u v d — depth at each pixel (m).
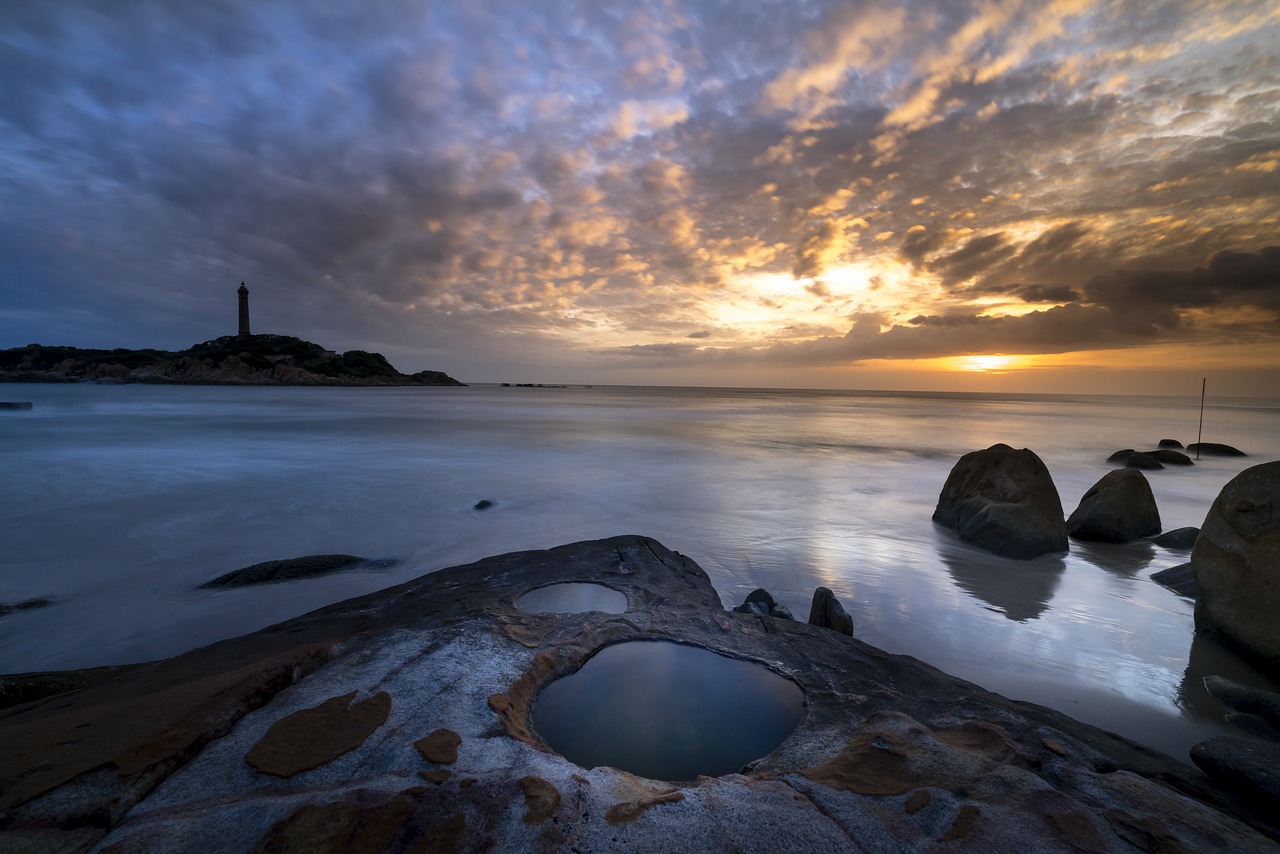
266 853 1.93
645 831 2.11
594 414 44.78
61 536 9.36
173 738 2.54
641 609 4.95
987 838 2.09
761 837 2.09
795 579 7.65
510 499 12.73
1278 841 2.35
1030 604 6.77
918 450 22.94
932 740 2.80
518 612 4.68
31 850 1.94
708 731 3.19
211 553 8.56
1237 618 5.39
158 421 32.25
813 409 57.69
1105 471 18.42
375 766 2.48
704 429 31.94
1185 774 2.88
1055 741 2.93
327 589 7.08
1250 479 5.73
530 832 2.08
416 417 38.28
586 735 3.09
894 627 6.07
